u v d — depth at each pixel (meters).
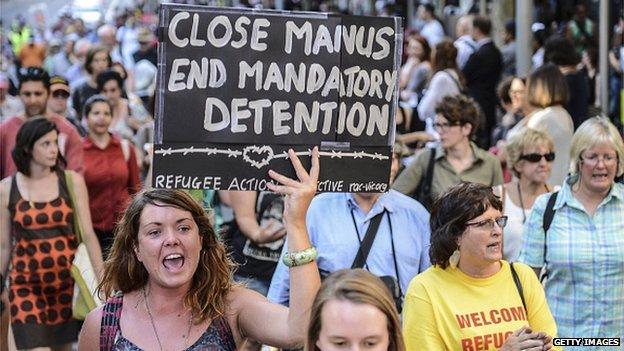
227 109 6.38
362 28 6.57
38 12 52.03
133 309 6.54
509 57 24.00
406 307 7.66
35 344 10.88
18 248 10.96
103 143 13.59
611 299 8.88
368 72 6.62
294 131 6.48
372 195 9.05
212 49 6.34
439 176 12.05
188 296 6.50
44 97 13.68
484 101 20.64
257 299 6.54
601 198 8.96
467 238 7.46
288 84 6.46
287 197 6.35
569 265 8.91
